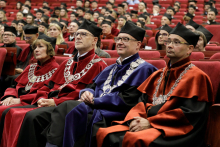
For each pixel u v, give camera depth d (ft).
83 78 10.87
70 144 8.02
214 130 7.94
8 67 14.99
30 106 10.53
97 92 9.97
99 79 10.22
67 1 55.72
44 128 9.14
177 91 7.68
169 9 42.19
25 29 16.74
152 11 48.42
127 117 8.18
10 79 14.85
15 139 8.89
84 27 11.28
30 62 16.10
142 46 21.98
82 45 11.22
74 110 8.31
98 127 8.50
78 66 11.32
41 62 12.51
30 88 12.04
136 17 39.22
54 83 11.60
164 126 7.44
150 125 7.61
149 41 22.40
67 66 11.66
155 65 10.53
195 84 7.60
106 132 7.90
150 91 8.75
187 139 7.22
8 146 9.13
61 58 13.35
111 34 25.84
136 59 9.95
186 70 7.97
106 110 9.06
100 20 33.63
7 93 11.93
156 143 6.93
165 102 7.93
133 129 7.65
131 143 6.97
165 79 8.37
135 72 9.44
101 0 54.39
